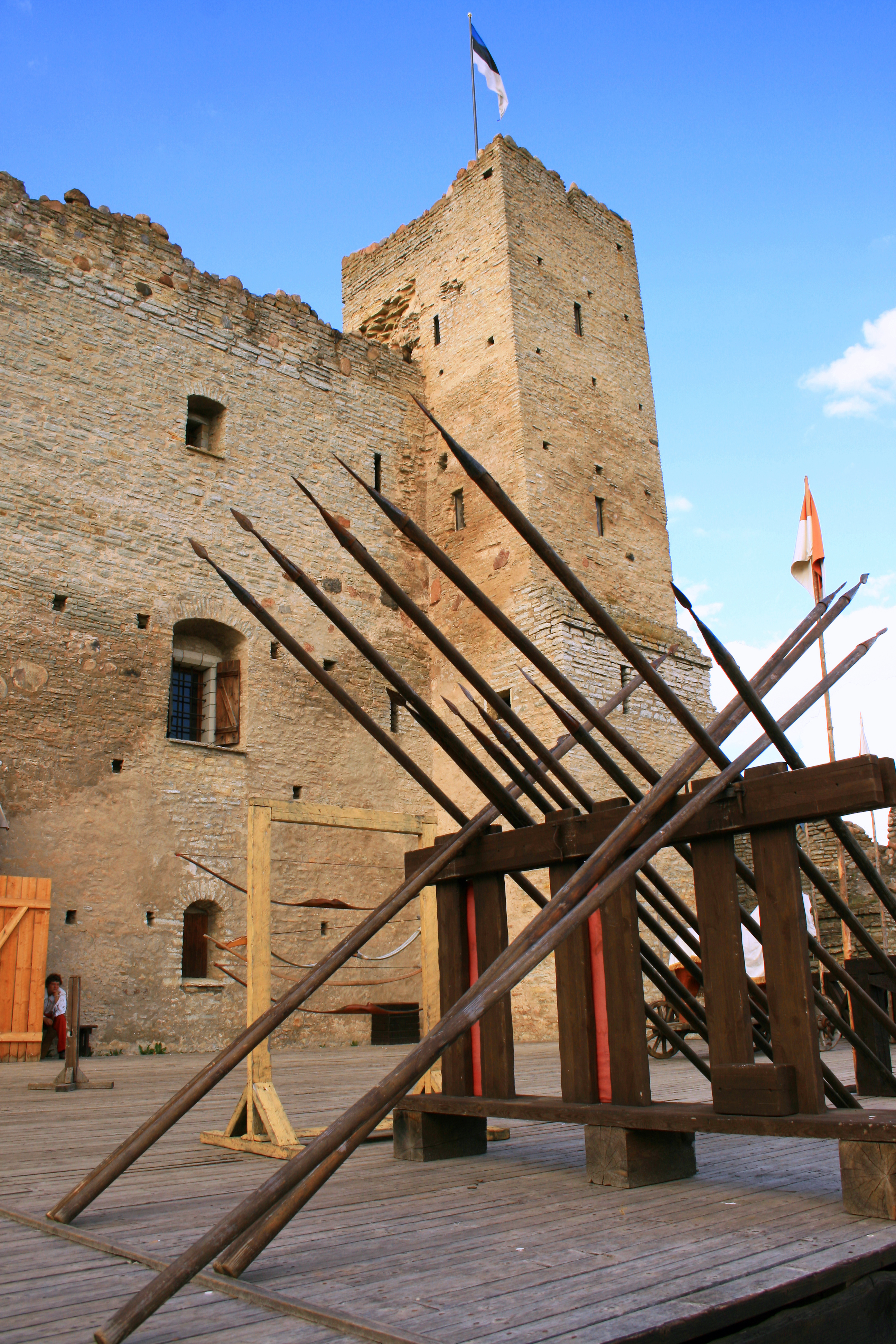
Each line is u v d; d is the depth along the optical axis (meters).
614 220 22.31
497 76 21.31
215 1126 6.11
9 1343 2.35
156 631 15.62
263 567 17.22
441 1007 5.08
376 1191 4.02
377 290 22.28
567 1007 4.36
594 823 4.37
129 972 13.97
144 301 16.86
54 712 14.20
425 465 20.31
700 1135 5.51
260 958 5.41
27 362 15.21
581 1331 2.35
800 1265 2.85
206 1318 2.54
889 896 5.23
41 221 15.90
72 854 13.88
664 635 19.30
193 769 15.45
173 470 16.50
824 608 4.77
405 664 18.75
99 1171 3.57
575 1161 4.70
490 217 20.02
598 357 20.66
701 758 4.05
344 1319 2.44
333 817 5.71
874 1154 3.42
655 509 20.66
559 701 16.36
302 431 18.52
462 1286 2.71
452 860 5.06
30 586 14.41
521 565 17.86
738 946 3.86
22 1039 12.32
